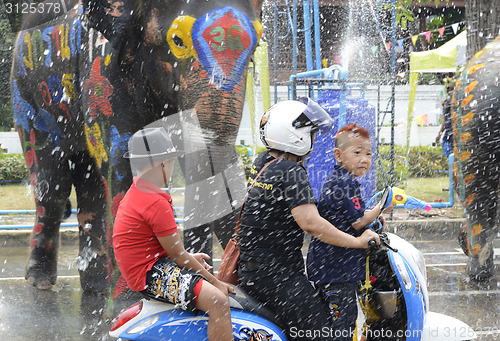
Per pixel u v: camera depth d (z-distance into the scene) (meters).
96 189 5.72
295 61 9.22
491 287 5.86
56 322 4.73
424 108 16.48
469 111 5.85
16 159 14.05
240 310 2.72
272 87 15.38
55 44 5.34
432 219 9.29
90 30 4.79
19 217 9.89
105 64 4.51
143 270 2.75
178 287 2.65
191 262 2.75
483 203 6.02
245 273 2.77
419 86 16.50
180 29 4.12
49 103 5.53
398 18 15.10
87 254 5.69
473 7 7.65
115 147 4.51
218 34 3.99
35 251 5.89
